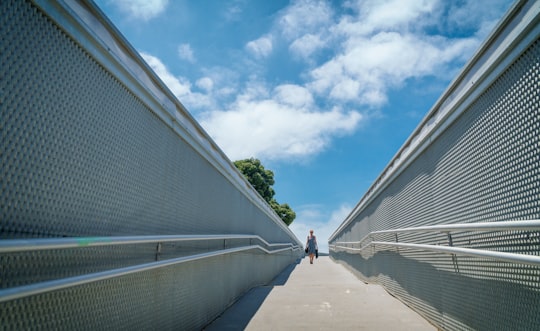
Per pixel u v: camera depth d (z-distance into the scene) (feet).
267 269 31.76
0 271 5.29
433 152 13.61
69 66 7.00
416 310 15.35
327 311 16.14
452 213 11.59
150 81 10.28
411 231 15.15
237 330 13.71
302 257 91.91
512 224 7.16
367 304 17.31
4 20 5.53
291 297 19.79
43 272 6.05
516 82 8.11
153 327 9.82
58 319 6.32
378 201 24.90
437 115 12.87
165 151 11.47
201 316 13.76
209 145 15.89
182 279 12.10
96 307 7.40
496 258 7.79
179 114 12.48
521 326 7.84
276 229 40.60
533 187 7.40
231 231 19.81
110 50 8.18
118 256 8.36
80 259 7.01
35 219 5.96
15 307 5.46
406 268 17.01
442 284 12.40
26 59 5.92
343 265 49.52
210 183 16.25
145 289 9.52
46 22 6.42
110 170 8.26
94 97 7.78
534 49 7.48
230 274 18.65
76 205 7.00
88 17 7.47
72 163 6.97
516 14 7.90
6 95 5.50
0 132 5.37
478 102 9.96
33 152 5.99
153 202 10.41
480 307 9.68
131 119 9.36
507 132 8.44
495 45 8.78
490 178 9.18
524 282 7.77
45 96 6.33
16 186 5.61
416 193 15.76
